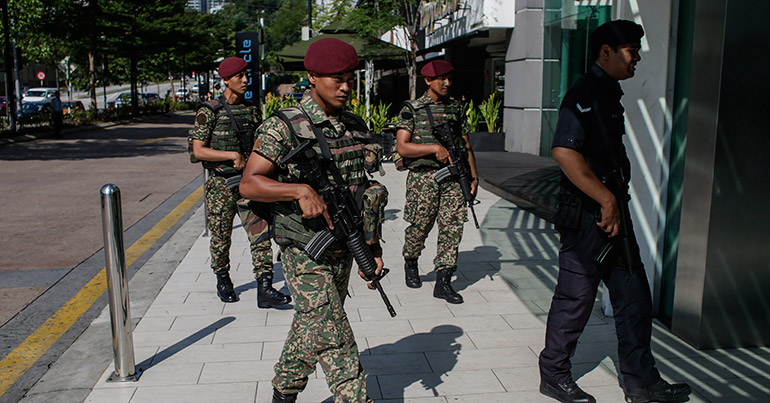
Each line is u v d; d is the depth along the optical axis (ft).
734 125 11.63
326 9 69.46
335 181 8.63
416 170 15.98
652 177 13.82
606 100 9.84
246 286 17.40
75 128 84.64
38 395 11.16
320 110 8.78
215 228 15.67
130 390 11.19
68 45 116.37
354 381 8.73
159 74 179.63
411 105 15.93
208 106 15.46
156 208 30.55
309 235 8.70
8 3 86.53
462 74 67.36
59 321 15.21
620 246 10.05
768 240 12.23
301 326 8.95
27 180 39.09
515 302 15.88
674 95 13.34
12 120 70.69
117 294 11.32
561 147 9.65
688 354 12.35
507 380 11.49
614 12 14.37
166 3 116.57
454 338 13.50
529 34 43.45
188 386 11.31
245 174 8.57
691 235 12.46
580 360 12.34
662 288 14.12
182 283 17.69
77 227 25.91
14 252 21.94
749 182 11.95
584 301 10.31
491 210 28.04
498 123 49.60
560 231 10.51
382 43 52.08
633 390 10.44
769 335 12.63
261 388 11.21
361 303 15.79
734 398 10.65
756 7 11.34
